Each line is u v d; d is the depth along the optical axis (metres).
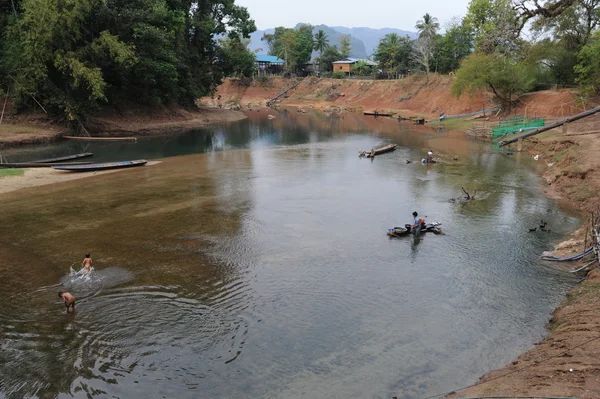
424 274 19.14
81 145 54.53
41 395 11.81
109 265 19.64
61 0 51.00
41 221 25.19
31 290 17.34
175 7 79.50
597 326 13.34
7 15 56.78
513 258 20.62
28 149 50.44
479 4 64.62
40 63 52.34
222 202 29.44
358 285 18.17
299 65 153.88
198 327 15.10
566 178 32.56
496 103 74.06
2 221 25.08
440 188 33.22
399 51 119.38
